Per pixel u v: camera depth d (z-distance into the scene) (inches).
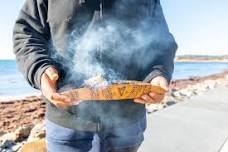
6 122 277.9
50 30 57.9
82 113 56.3
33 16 58.1
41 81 50.8
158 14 63.6
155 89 50.4
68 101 47.6
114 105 57.1
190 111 216.2
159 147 145.6
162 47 59.7
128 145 60.5
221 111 219.0
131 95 49.8
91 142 58.0
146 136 159.8
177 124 182.5
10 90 911.0
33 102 395.5
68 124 56.5
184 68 2426.2
